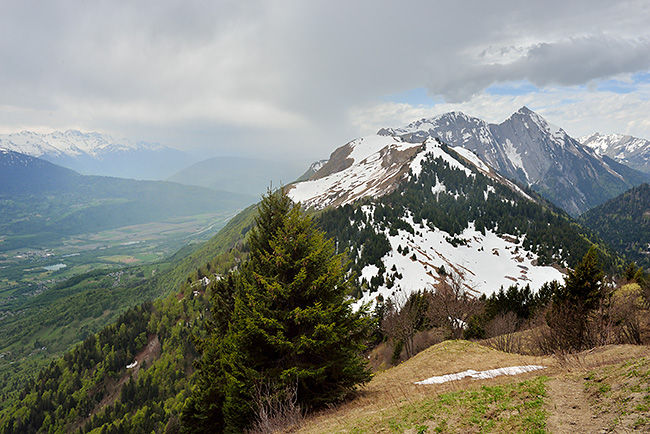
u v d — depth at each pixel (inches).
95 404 3376.0
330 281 719.1
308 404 677.3
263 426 543.2
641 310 1201.4
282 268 750.5
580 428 304.0
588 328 969.5
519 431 323.0
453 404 430.0
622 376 369.7
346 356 735.1
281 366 689.6
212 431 812.0
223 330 952.9
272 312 700.7
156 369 3398.1
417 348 1889.8
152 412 2832.2
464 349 1013.2
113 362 3649.1
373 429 423.5
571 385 408.2
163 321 4025.6
